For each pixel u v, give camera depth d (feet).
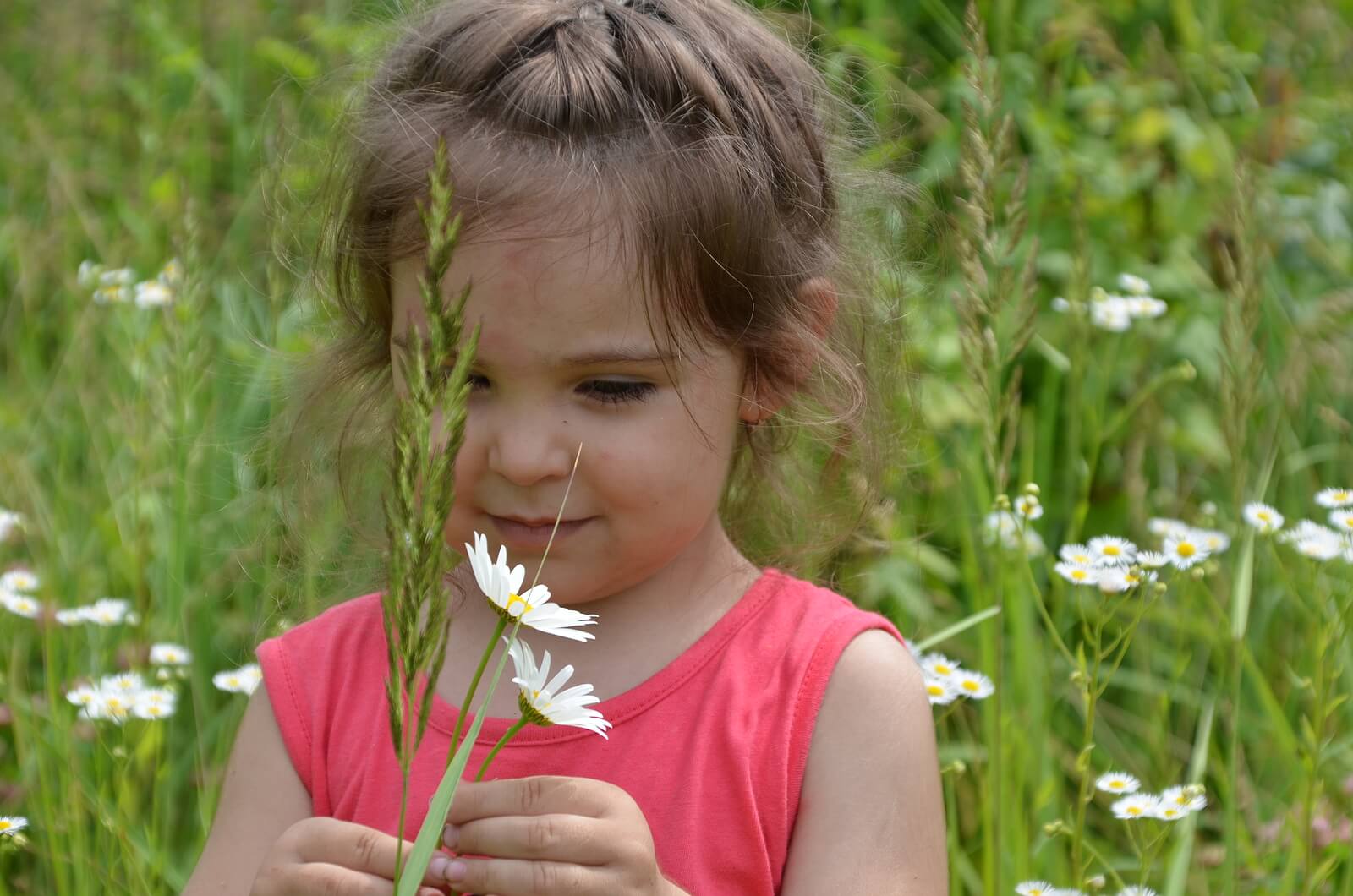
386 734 6.09
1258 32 14.17
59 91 16.10
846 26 12.32
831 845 5.65
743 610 6.08
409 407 3.73
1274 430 10.16
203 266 11.44
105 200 14.82
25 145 15.52
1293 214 12.43
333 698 6.30
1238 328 7.55
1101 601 7.28
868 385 7.57
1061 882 7.63
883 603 10.36
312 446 7.82
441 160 3.69
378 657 6.34
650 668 5.96
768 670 5.92
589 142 5.56
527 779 5.10
